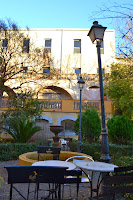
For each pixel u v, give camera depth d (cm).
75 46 2095
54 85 1808
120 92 1387
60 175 229
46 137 1568
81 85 941
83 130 1070
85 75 1877
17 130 1066
